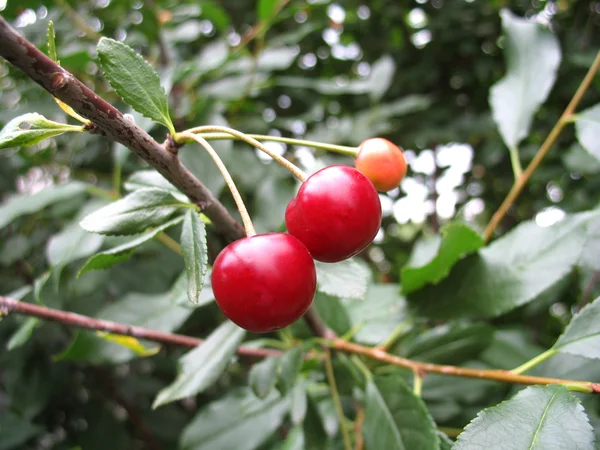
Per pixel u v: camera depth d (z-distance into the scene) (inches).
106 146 10.3
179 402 10.4
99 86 9.2
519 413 3.4
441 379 7.1
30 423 8.1
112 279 8.2
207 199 4.0
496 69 13.0
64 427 9.7
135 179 5.1
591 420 5.7
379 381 5.1
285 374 5.2
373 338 6.1
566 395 3.5
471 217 15.6
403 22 13.0
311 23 10.5
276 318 3.4
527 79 6.6
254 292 3.3
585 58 10.2
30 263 9.3
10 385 8.3
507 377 4.5
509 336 7.7
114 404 9.8
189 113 8.1
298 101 12.2
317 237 3.6
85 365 8.8
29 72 2.9
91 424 9.2
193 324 8.7
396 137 12.7
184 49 11.6
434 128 12.4
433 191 13.6
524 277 5.1
